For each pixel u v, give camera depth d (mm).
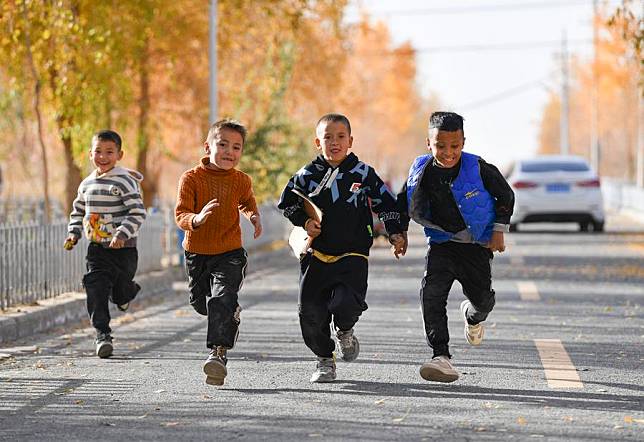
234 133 20703
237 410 17922
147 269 41094
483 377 20859
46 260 32719
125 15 51156
